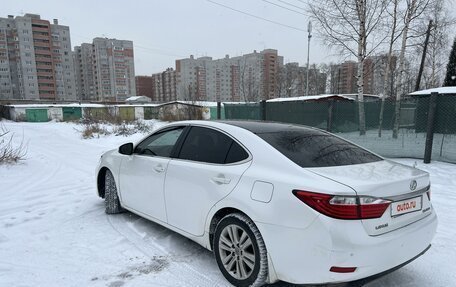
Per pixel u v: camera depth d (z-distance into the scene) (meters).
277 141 2.96
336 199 2.24
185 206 3.31
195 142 3.45
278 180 2.53
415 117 10.41
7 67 71.31
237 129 3.18
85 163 9.21
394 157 8.68
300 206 2.34
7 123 32.38
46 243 3.75
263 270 2.58
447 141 8.44
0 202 5.35
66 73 78.25
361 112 10.57
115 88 79.38
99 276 3.03
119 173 4.43
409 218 2.58
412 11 14.07
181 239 3.87
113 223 4.38
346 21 14.22
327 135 3.50
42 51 73.50
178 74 81.62
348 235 2.21
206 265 3.26
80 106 39.28
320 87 61.47
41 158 9.99
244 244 2.73
